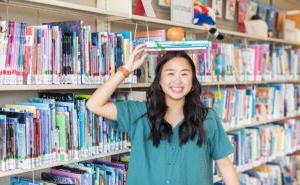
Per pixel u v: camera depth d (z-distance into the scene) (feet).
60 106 6.16
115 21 8.02
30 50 5.57
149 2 8.09
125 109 6.23
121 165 7.18
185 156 6.04
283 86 13.05
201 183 6.07
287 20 14.12
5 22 5.30
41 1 5.68
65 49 6.06
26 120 5.53
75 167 6.79
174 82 5.94
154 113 6.11
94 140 6.57
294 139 13.96
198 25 9.04
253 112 11.29
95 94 6.09
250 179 11.58
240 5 12.48
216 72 9.70
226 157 6.48
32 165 5.63
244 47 11.17
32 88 5.60
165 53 6.32
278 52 12.78
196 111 6.16
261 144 11.86
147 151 6.13
